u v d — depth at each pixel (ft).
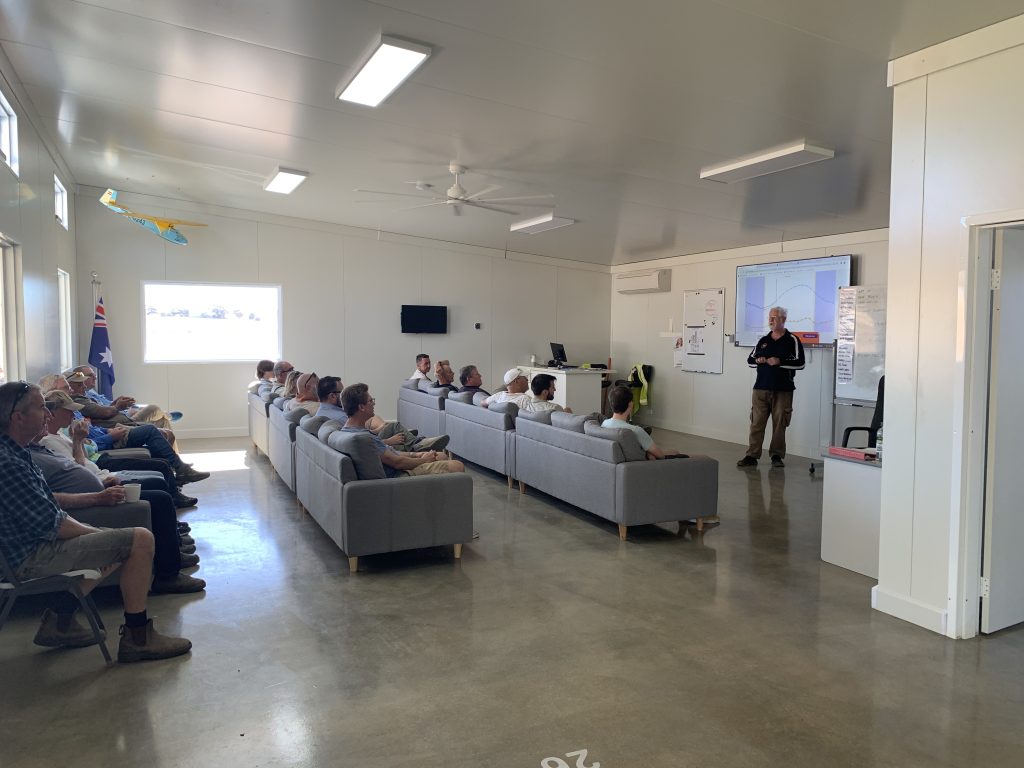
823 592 12.39
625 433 15.62
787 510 18.33
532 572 13.39
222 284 29.84
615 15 10.46
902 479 11.19
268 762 7.27
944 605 10.64
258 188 25.59
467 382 25.18
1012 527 10.82
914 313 10.95
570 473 17.15
